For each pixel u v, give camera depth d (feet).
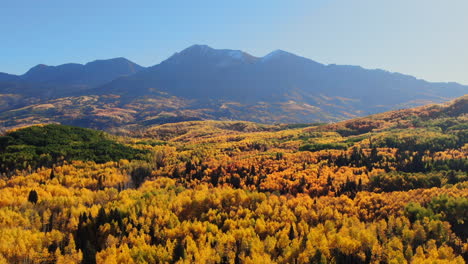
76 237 405.80
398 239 360.07
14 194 513.45
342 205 474.90
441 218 397.39
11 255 351.46
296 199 497.87
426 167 590.14
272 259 367.45
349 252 361.30
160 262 350.64
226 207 497.87
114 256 350.84
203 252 363.56
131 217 445.37
